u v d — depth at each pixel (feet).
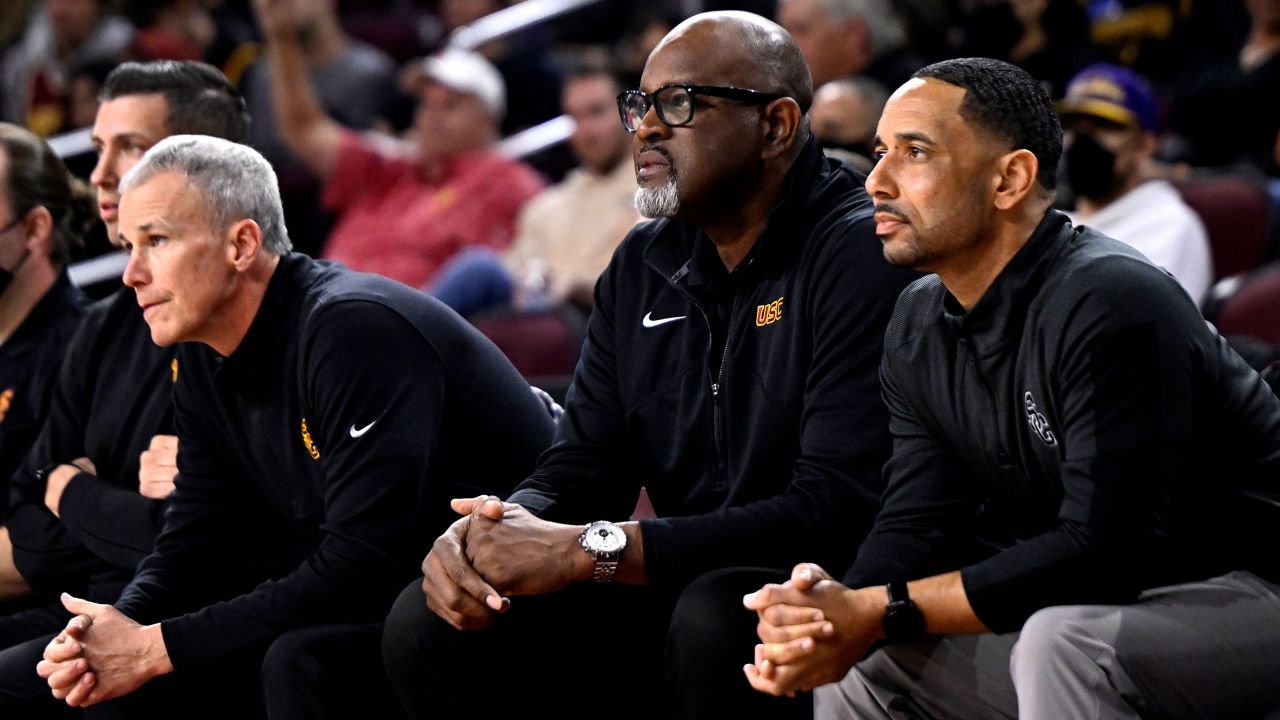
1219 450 22.54
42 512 32.76
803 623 21.94
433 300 28.91
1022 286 22.56
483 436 28.81
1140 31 54.80
